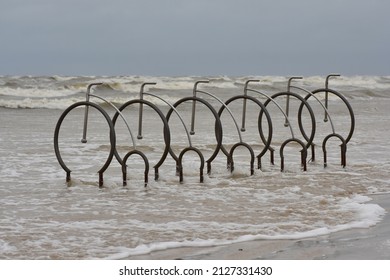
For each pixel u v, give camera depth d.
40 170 33.38
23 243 18.59
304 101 33.44
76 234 19.67
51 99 97.62
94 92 115.56
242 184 28.80
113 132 27.83
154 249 17.98
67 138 48.94
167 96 111.56
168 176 30.67
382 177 31.11
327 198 25.53
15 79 138.25
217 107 96.69
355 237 19.38
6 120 66.06
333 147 44.25
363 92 140.50
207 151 41.38
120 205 24.28
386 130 58.69
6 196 26.14
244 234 19.62
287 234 19.59
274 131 56.94
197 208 23.67
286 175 31.38
